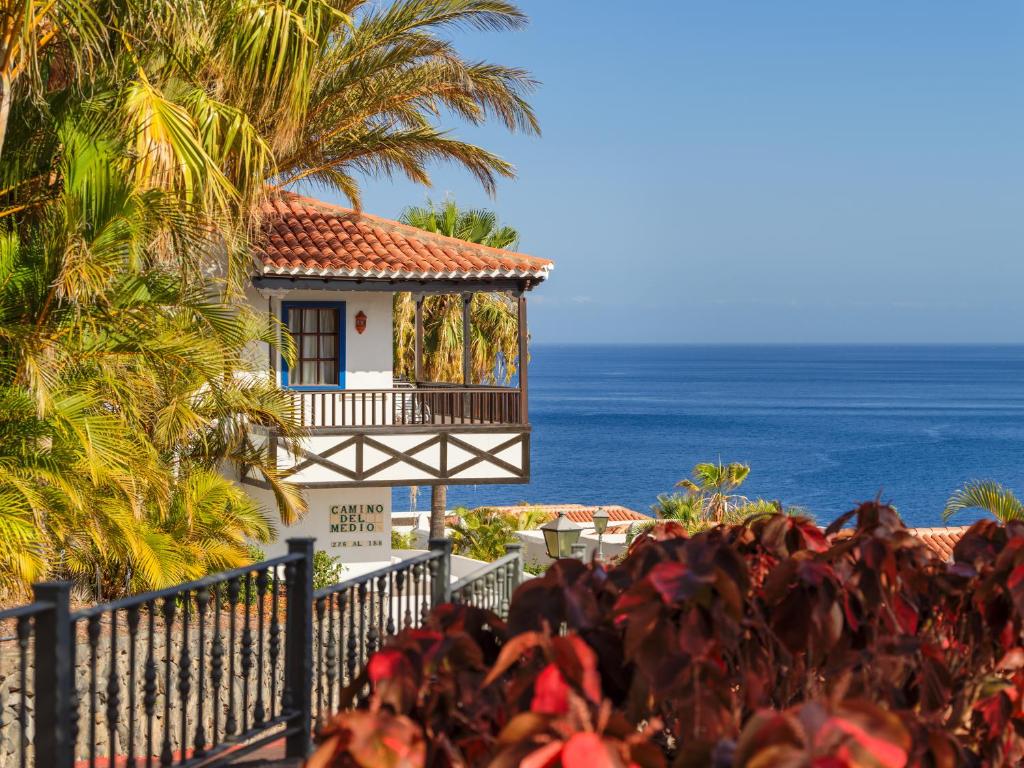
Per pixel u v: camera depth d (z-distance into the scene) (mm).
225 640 12320
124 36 13320
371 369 22266
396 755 2439
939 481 92125
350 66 19781
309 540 5879
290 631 5855
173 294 12977
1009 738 3109
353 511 22672
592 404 198375
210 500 15664
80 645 11492
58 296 11969
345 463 19969
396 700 2656
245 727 5742
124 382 13070
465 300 22156
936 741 2539
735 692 3275
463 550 35562
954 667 3549
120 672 11266
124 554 13586
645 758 2285
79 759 10141
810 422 156125
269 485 19609
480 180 22344
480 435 20547
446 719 2762
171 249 12914
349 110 20594
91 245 11617
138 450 13586
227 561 15445
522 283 21250
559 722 2330
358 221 22844
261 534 17250
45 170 13891
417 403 23344
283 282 20078
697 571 2842
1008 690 3141
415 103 21312
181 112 12992
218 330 13453
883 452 115188
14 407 11859
